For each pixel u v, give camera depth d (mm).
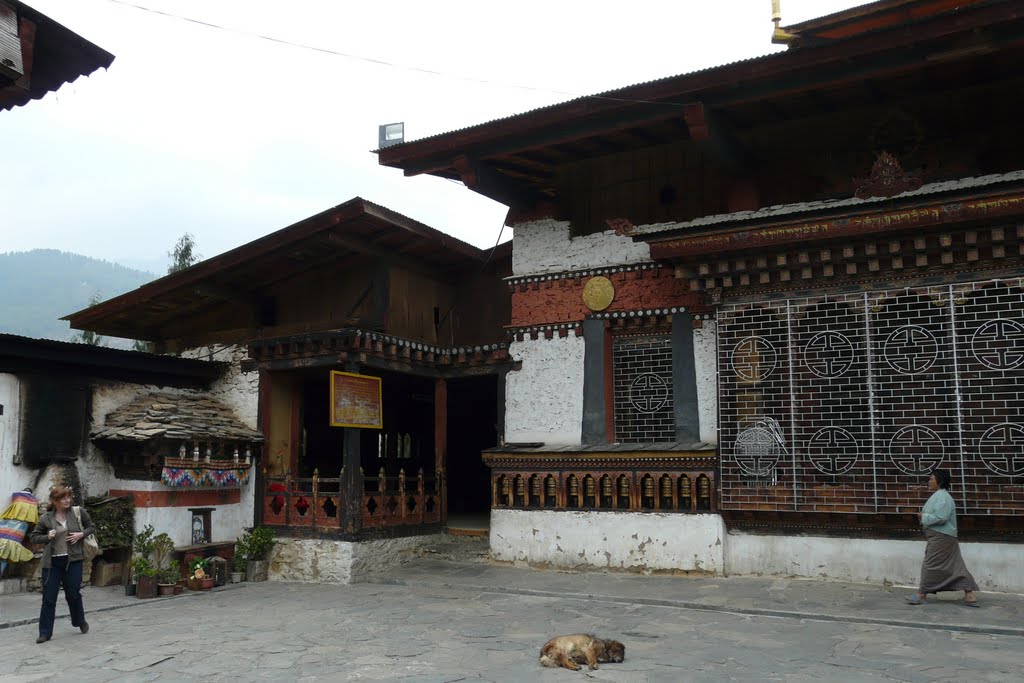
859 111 11945
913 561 10305
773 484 11031
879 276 10688
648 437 12930
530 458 12891
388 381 17281
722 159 12008
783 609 9414
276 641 8719
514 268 14445
